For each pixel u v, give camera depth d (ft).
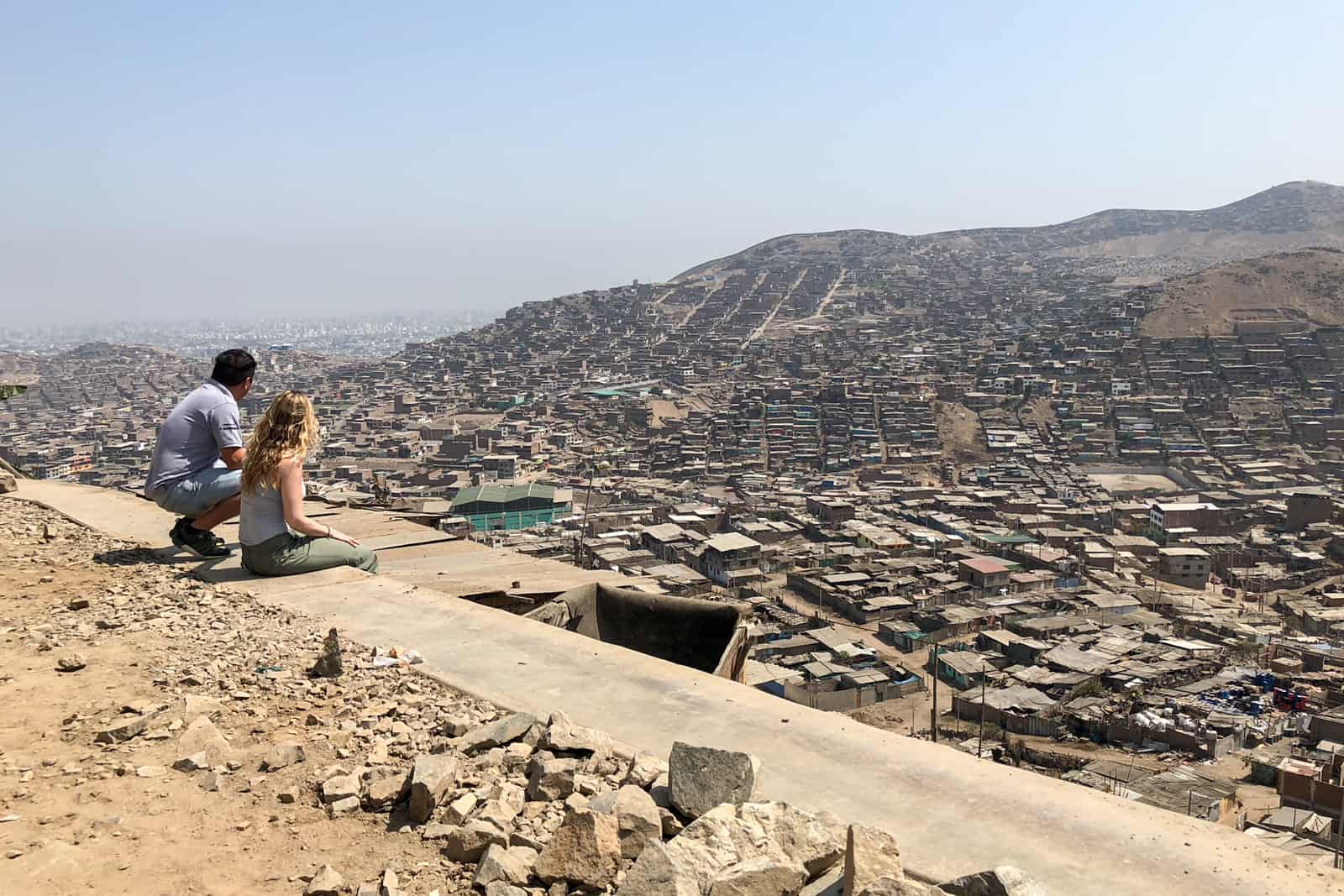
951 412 412.36
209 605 23.22
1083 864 11.25
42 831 12.06
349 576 25.90
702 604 25.11
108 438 406.41
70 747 14.79
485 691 17.38
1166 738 106.22
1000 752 104.37
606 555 203.10
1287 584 194.59
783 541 240.53
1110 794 13.15
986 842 11.80
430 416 474.90
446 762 13.21
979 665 138.10
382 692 17.39
